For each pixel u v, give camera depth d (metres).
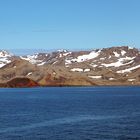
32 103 158.38
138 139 59.84
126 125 77.44
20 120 87.88
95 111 114.25
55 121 85.62
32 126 76.31
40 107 133.38
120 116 97.62
